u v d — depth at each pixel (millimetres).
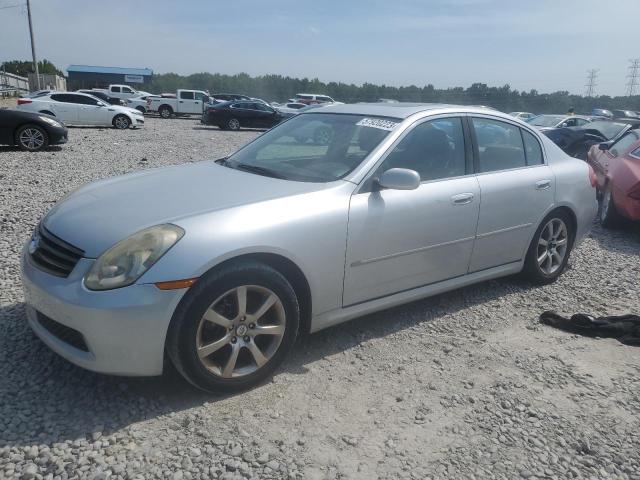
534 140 4758
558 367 3535
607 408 3100
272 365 3127
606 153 8719
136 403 2893
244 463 2488
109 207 3123
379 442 2699
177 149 15078
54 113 21656
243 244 2871
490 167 4297
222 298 2863
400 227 3580
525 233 4535
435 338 3855
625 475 2574
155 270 2682
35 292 2891
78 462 2428
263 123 26812
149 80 64312
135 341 2684
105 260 2725
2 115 12852
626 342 3904
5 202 7152
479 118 4336
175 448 2562
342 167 3617
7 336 3488
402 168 3572
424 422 2877
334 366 3400
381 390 3162
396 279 3686
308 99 47531
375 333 3877
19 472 2342
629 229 7621
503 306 4480
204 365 2867
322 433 2742
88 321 2650
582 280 5238
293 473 2447
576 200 4887
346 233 3311
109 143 16094
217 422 2779
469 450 2678
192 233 2803
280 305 3066
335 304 3406
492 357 3621
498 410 3020
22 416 2717
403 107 4184
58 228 3031
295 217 3113
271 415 2863
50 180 9070
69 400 2883
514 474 2531
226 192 3270
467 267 4168
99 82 63156
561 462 2635
